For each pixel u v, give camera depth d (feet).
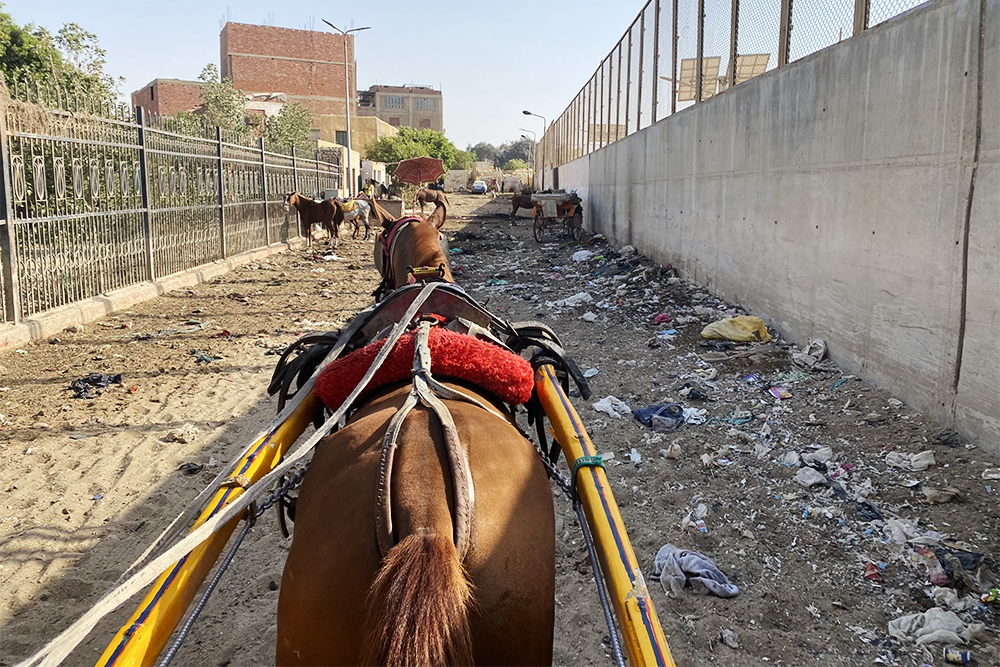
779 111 27.96
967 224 16.76
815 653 11.16
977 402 16.51
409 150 188.65
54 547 14.40
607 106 74.38
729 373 24.34
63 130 33.78
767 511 15.25
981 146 16.29
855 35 22.25
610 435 19.67
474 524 5.96
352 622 5.52
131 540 14.76
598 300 39.22
